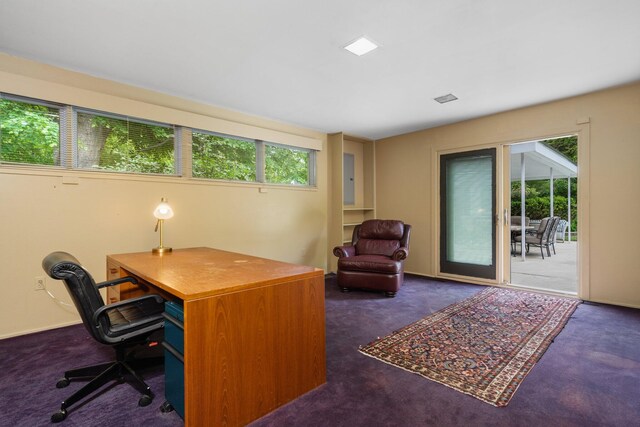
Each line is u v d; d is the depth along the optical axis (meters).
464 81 3.13
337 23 2.15
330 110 4.03
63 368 2.10
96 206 2.98
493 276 4.36
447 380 1.93
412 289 4.17
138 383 1.76
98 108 2.94
